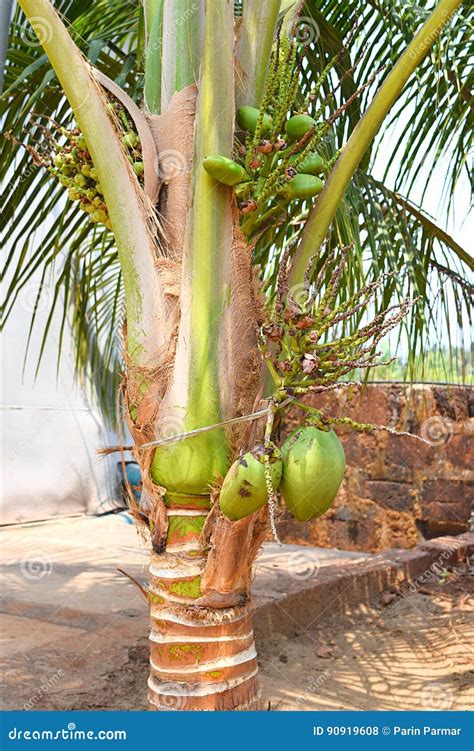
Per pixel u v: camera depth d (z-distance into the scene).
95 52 3.47
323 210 2.30
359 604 5.42
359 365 1.95
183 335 2.06
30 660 3.66
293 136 2.24
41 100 3.89
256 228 2.33
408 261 3.99
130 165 2.20
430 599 5.62
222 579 2.03
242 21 2.37
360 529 7.39
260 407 2.06
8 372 8.82
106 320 6.29
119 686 3.38
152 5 2.45
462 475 7.13
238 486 1.85
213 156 2.01
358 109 3.80
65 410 9.43
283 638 4.64
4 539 7.70
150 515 2.13
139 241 2.14
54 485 9.29
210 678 2.04
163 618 2.07
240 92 2.33
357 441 7.48
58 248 4.12
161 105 2.35
